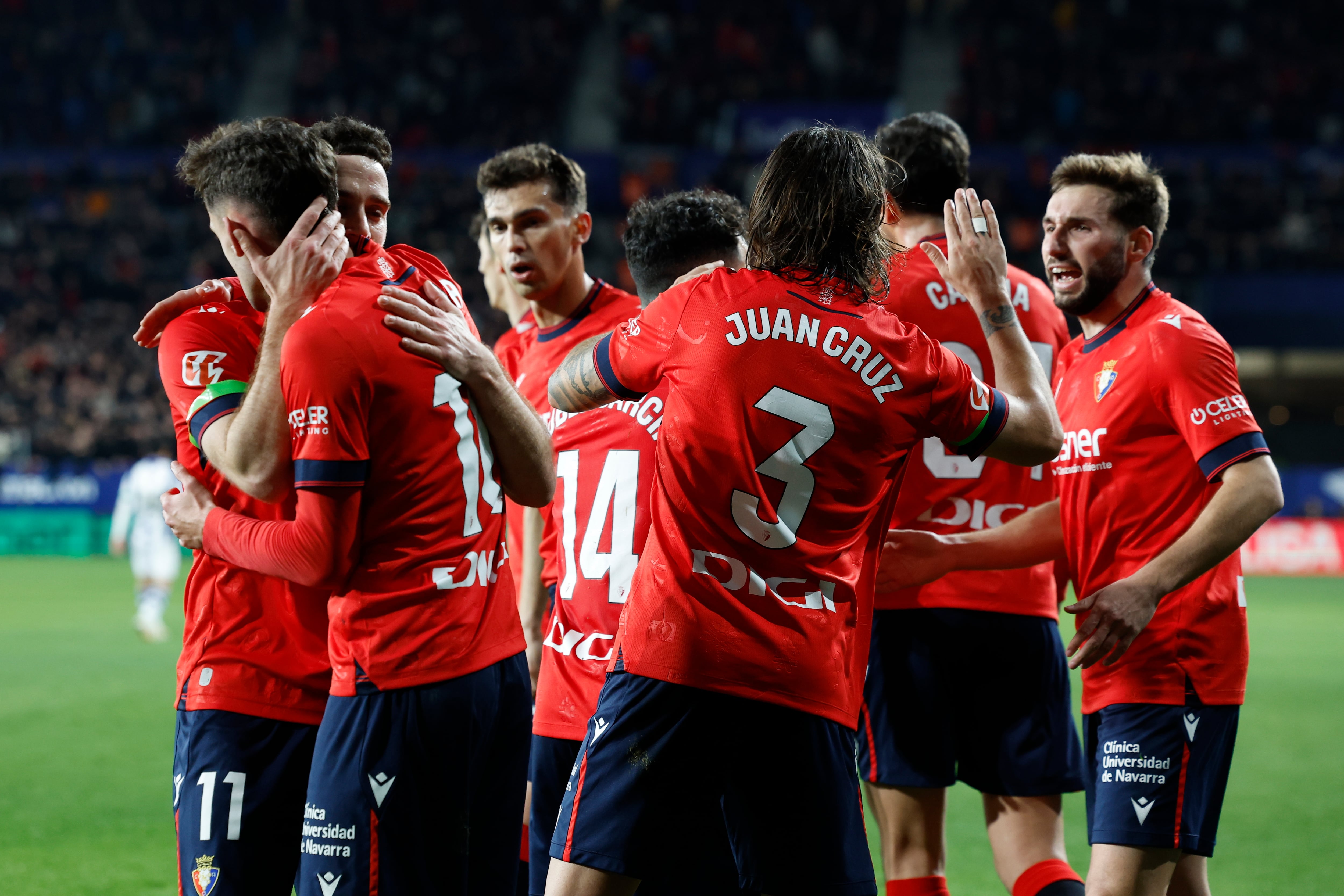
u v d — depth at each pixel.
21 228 97.38
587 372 10.10
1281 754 26.69
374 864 9.26
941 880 13.74
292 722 10.60
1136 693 11.96
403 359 9.48
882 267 9.64
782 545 9.10
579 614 12.59
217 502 10.72
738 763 9.16
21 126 105.62
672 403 9.38
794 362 9.13
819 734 9.12
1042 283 14.63
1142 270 12.73
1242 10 104.88
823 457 9.16
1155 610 11.59
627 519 12.46
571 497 12.85
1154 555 12.16
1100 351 12.66
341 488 9.20
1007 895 17.08
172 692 32.69
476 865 9.95
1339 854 19.12
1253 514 11.37
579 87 110.38
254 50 113.81
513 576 10.96
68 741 26.67
